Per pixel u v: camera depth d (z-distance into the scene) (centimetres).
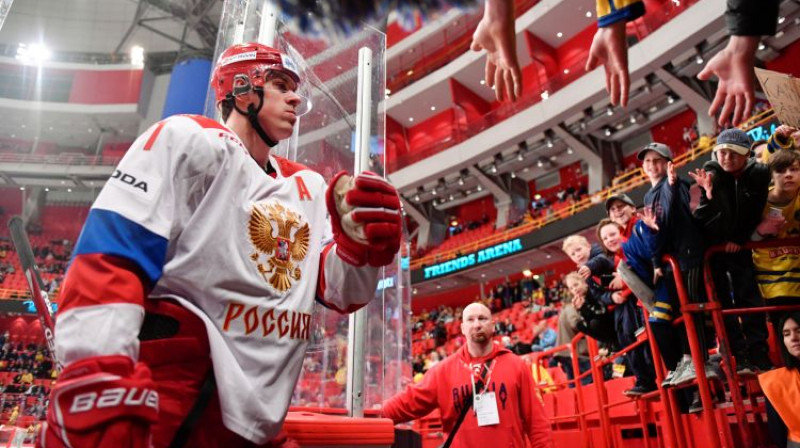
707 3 1361
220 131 96
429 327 1933
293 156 196
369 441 131
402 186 2186
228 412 81
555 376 579
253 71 106
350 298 106
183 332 83
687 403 273
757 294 247
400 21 105
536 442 282
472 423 285
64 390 66
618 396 361
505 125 1930
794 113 195
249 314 88
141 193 81
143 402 68
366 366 205
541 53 1880
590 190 1844
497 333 1515
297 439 118
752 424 283
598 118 1756
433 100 2189
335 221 100
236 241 90
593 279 352
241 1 181
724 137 228
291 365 94
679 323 241
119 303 71
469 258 1961
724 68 133
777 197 248
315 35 107
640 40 1514
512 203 2122
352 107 212
